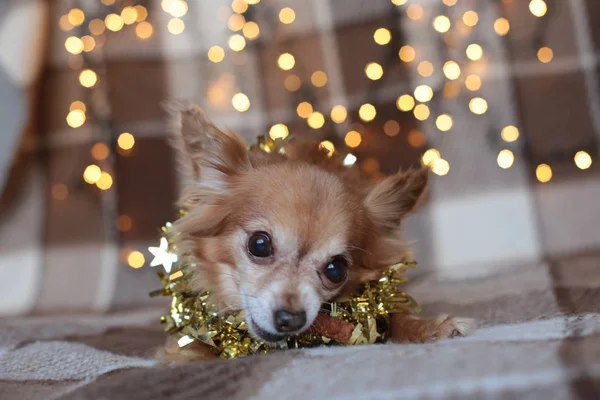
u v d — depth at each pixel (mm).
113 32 910
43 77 902
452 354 443
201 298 570
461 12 910
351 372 437
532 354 432
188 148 594
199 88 916
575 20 903
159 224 890
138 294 860
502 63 904
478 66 904
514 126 895
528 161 892
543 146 894
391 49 907
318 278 558
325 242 557
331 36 913
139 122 903
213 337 562
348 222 568
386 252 598
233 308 566
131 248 882
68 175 894
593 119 895
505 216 883
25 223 888
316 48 914
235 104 896
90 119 897
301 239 554
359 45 909
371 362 448
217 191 586
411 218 887
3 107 855
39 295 856
